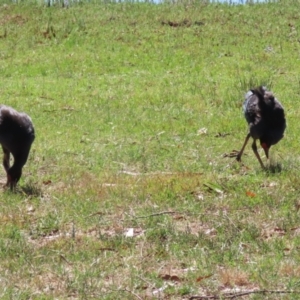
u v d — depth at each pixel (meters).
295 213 19.03
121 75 38.84
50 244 17.09
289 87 35.53
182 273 15.47
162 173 23.69
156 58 41.09
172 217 19.05
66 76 39.09
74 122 31.06
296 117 31.08
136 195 20.78
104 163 25.09
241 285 14.90
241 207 19.75
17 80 38.56
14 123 21.39
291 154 25.94
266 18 46.66
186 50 41.91
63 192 21.34
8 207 19.86
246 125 29.98
